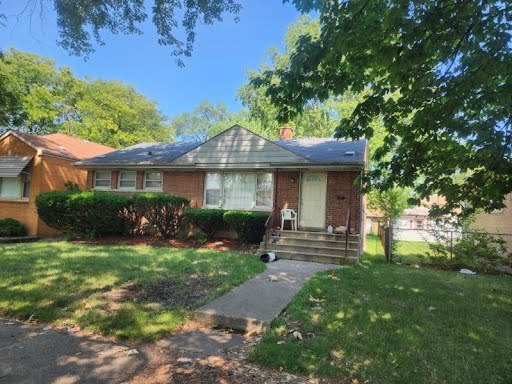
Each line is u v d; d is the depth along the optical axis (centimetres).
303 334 459
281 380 342
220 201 1491
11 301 557
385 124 566
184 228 1396
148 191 1603
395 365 374
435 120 503
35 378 337
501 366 382
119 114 3331
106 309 535
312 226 1339
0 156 1695
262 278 768
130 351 404
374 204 2184
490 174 531
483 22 423
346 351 406
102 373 351
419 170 572
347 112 2152
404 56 443
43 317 501
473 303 629
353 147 1487
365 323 497
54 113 2808
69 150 1884
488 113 524
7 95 1727
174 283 692
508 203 1519
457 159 543
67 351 401
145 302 571
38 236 1585
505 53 429
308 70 518
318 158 1338
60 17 764
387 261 1156
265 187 1436
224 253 1081
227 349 418
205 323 510
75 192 1367
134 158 1656
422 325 498
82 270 773
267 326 479
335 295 639
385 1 454
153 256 988
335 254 1088
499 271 1057
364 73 556
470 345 437
